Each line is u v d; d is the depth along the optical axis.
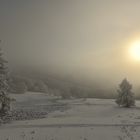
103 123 35.44
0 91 34.16
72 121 37.56
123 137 27.53
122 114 47.41
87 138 27.09
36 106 62.56
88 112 50.81
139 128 32.44
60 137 27.31
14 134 28.23
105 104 67.81
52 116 45.12
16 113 46.62
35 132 29.39
